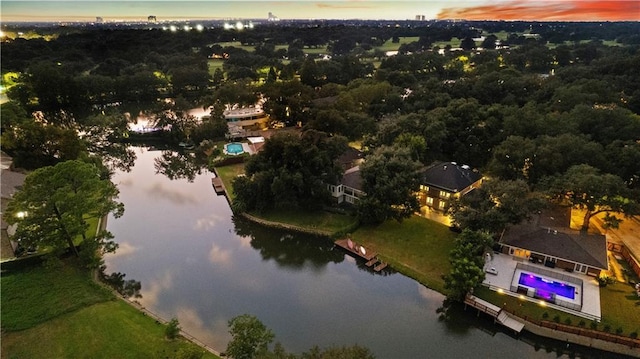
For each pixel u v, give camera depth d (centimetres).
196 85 16988
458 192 6544
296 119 11962
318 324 4584
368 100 11794
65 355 3800
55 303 4491
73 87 14238
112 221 6912
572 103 9575
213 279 5394
